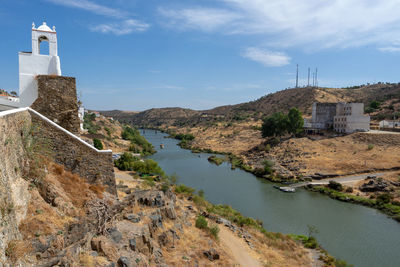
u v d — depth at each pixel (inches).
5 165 427.2
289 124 4343.0
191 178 2908.5
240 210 1999.3
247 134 5797.2
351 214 1942.7
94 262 509.0
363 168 2878.9
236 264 930.1
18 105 725.3
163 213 949.8
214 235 1102.4
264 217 1881.2
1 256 341.4
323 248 1456.7
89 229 558.9
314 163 3174.2
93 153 684.1
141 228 706.2
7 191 399.9
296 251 1316.4
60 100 753.6
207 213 1472.7
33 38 739.4
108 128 4886.8
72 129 770.2
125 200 803.4
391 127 4335.6
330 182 2513.5
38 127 599.5
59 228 489.7
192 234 1010.7
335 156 3321.9
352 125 4084.6
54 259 436.5
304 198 2289.6
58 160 634.2
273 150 3981.3
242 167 3472.0
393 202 2053.4
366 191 2354.8
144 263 606.9
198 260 829.2
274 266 1039.6
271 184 2726.4
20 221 432.8
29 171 532.4
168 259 754.8
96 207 607.8
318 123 4672.7
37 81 729.6
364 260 1349.7
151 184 1525.6
